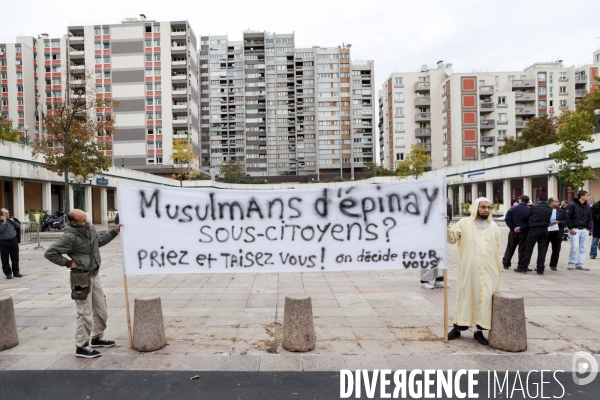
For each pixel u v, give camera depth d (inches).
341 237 185.3
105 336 187.6
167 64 2468.0
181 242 183.8
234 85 3535.9
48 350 171.0
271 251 186.1
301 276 333.7
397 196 183.2
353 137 3472.0
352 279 319.3
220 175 2834.6
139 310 168.7
